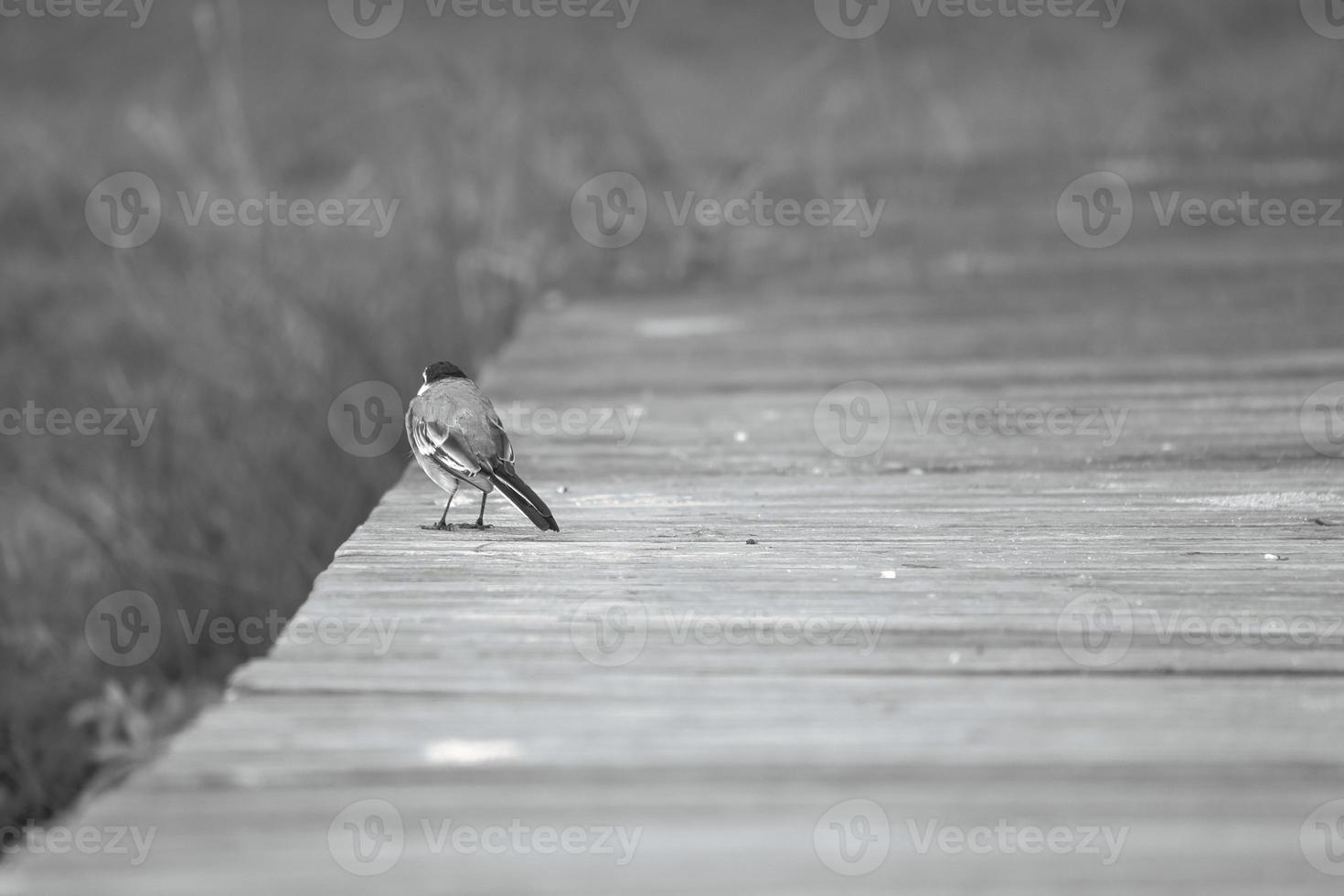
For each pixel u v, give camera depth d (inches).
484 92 928.9
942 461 410.6
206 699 474.3
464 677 241.3
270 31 1444.4
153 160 1049.5
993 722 223.9
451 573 298.2
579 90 1017.5
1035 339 605.9
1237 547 316.8
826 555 313.1
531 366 591.8
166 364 735.1
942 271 797.2
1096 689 237.1
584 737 218.4
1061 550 315.9
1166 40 1505.9
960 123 1217.4
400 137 946.7
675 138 1241.4
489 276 806.5
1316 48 1494.8
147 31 1505.9
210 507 578.6
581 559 310.3
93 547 589.9
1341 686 238.1
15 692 467.5
